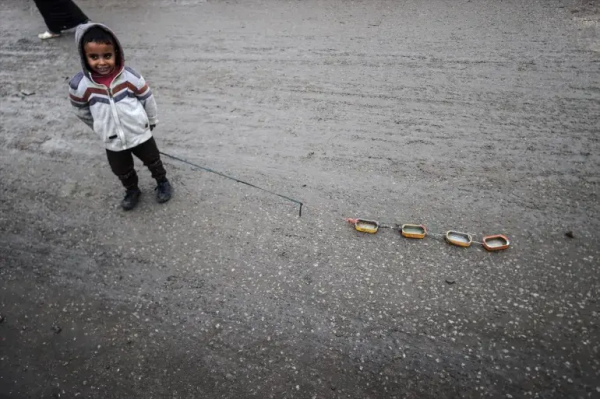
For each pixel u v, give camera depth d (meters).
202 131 4.59
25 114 5.13
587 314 2.73
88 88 2.92
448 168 3.85
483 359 2.57
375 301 2.91
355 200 3.65
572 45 5.21
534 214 3.38
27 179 4.21
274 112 4.74
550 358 2.54
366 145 4.18
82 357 2.77
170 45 6.32
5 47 6.75
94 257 3.39
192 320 2.90
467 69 5.05
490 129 4.19
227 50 6.02
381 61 5.38
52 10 6.52
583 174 3.65
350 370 2.57
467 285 2.96
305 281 3.07
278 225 3.50
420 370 2.55
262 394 2.50
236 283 3.10
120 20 7.28
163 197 3.76
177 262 3.29
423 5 6.62
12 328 2.97
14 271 3.35
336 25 6.34
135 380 2.62
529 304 2.81
